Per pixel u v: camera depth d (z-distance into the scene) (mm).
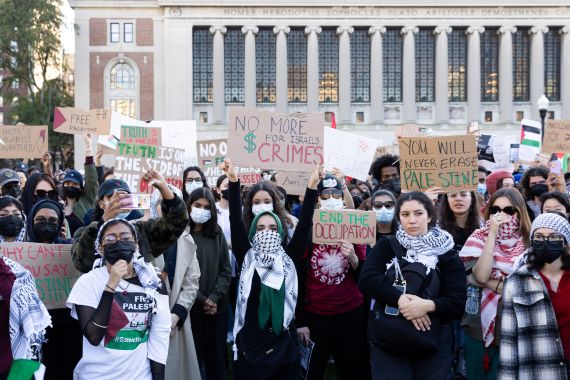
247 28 60969
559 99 63969
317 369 8375
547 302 6262
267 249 7492
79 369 5902
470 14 61812
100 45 61688
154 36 62062
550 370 6188
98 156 14664
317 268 8344
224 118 61500
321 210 8203
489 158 17625
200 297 8602
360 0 61031
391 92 63500
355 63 63375
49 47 55531
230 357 10875
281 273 7387
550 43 64125
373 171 14242
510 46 62156
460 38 63625
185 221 6918
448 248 6668
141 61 61875
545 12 62125
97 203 7574
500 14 61906
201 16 61000
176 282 7934
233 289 10492
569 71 62406
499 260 7355
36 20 54625
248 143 8625
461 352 8422
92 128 14523
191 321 8727
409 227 6668
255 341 7352
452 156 8719
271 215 7793
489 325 7289
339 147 13797
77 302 5887
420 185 8852
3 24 53750
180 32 61000
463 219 8836
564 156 19141
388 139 61875
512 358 6328
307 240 8273
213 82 61375
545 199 9164
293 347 7461
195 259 8211
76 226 11000
